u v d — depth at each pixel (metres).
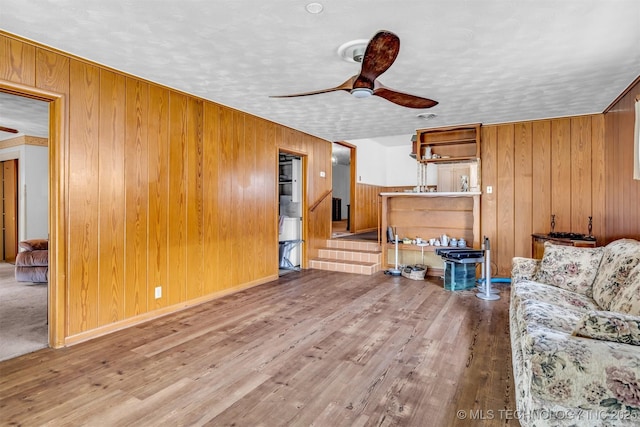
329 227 6.80
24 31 2.44
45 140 6.41
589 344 1.50
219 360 2.56
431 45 2.63
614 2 2.08
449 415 1.92
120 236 3.18
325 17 2.26
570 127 4.70
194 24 2.35
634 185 3.42
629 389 1.39
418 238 5.70
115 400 2.05
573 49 2.70
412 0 2.06
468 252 4.56
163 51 2.76
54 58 2.72
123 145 3.20
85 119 2.92
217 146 4.16
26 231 6.18
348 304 3.94
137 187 3.32
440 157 5.54
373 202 8.98
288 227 6.11
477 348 2.77
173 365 2.48
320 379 2.29
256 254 4.82
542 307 2.25
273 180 5.11
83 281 2.92
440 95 3.80
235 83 3.47
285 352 2.70
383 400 2.06
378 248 6.07
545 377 1.50
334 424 1.84
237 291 4.48
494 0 2.06
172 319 3.44
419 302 4.02
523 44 2.62
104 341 2.90
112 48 2.71
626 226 3.65
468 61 2.91
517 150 5.00
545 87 3.55
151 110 3.43
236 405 2.01
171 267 3.65
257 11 2.18
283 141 5.31
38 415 1.90
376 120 4.95
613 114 4.12
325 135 6.09
